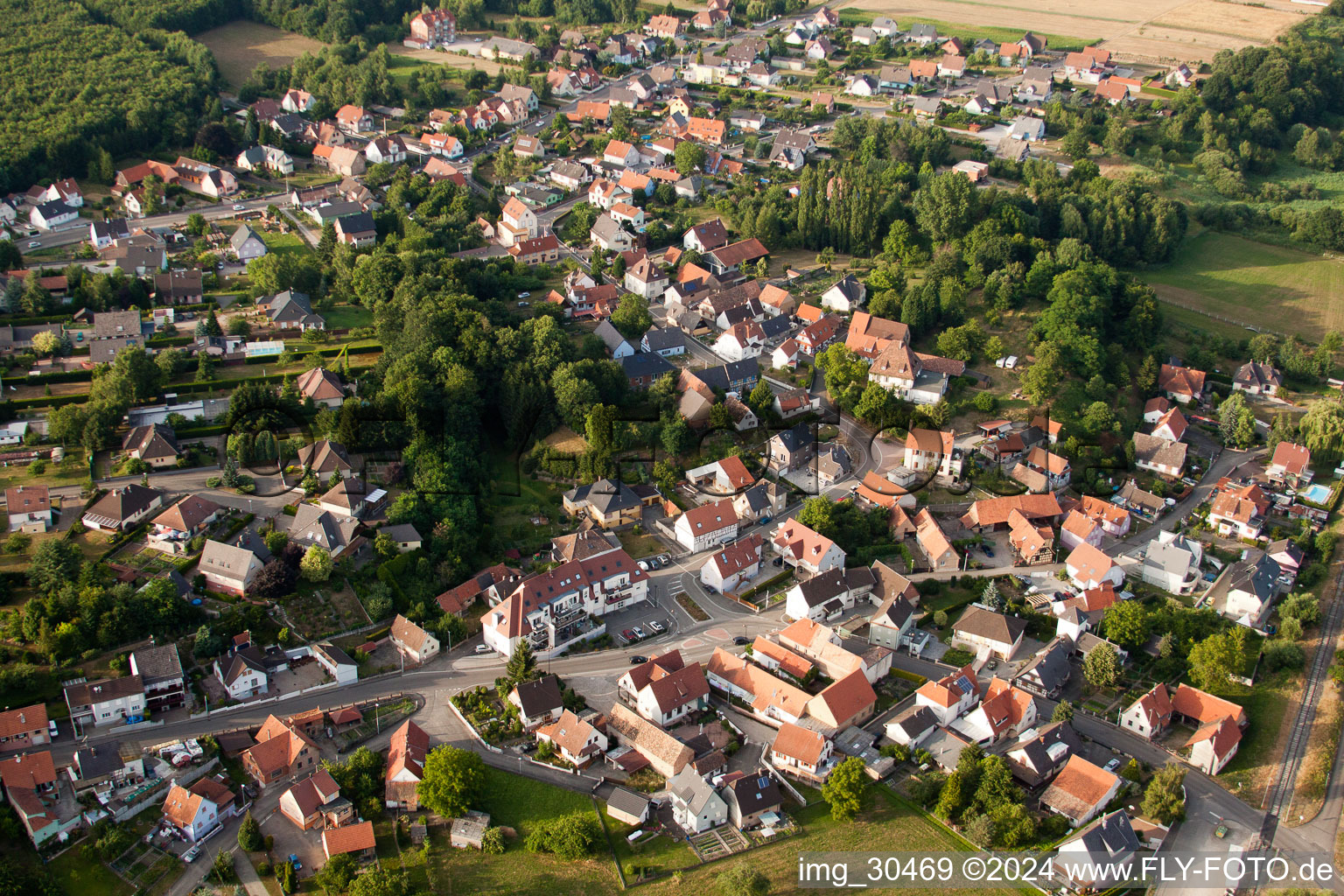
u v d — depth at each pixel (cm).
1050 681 16450
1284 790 14688
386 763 14700
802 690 16075
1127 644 17125
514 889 13150
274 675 16200
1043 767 14775
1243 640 16988
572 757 14975
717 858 13638
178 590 16812
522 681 16088
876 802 14512
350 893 12694
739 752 15388
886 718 15888
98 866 13175
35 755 13800
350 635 16950
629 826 14100
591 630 17462
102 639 15588
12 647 15575
